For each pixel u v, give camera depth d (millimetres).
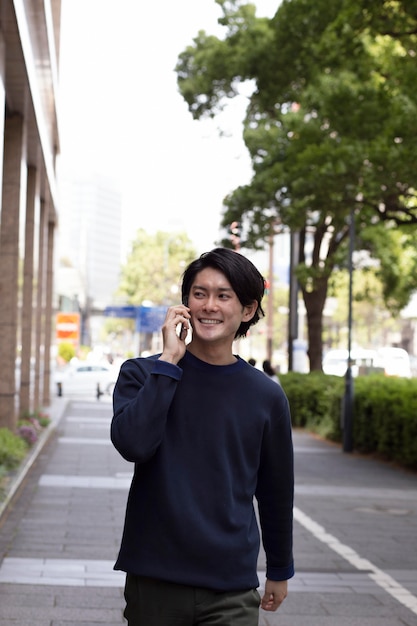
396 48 20562
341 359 50031
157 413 3176
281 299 94812
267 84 26266
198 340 3363
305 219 21250
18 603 7109
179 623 3234
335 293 33156
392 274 30328
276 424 3424
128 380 3328
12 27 11852
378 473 17344
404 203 19672
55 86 21062
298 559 9297
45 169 23516
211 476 3264
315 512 12484
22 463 14953
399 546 10164
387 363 48562
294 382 28109
